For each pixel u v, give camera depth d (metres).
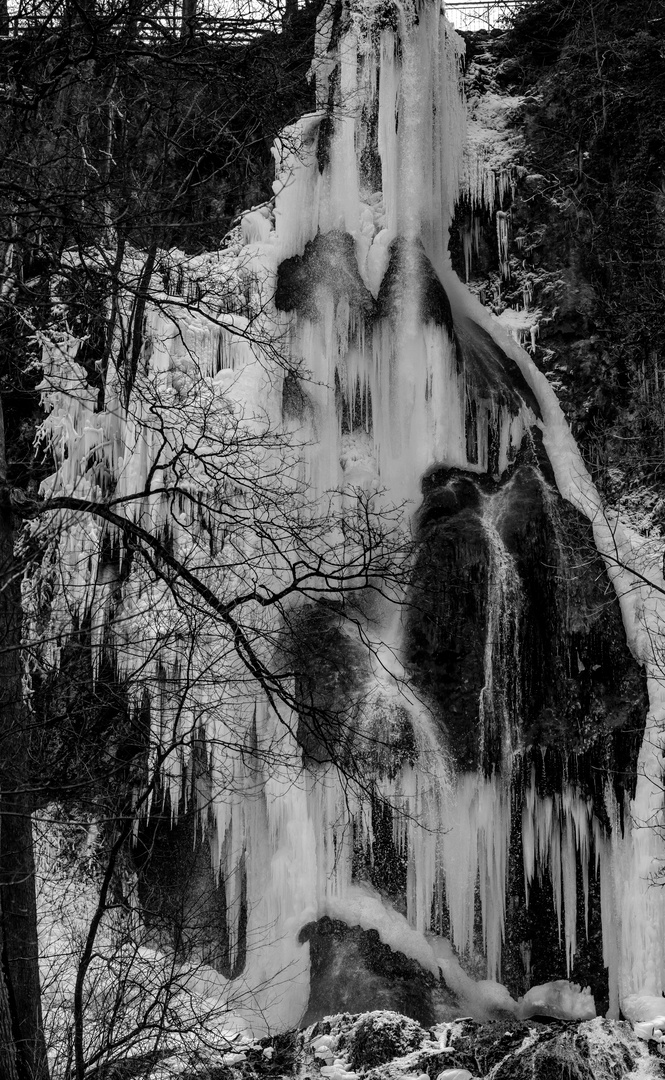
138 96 13.02
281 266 20.83
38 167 11.13
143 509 18.33
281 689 11.78
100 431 19.53
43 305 13.90
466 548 19.34
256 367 19.78
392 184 21.34
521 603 19.25
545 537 19.70
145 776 12.49
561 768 18.73
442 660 18.89
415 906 18.03
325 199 21.27
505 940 18.42
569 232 22.30
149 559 11.21
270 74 13.35
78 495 19.30
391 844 18.05
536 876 18.62
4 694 10.82
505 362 21.78
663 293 21.39
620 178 22.38
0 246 12.86
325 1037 14.85
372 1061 14.48
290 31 14.23
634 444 21.27
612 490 21.08
